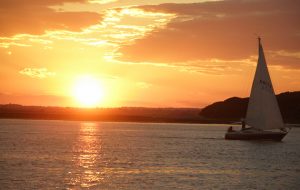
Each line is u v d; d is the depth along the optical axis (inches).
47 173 2086.6
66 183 1855.3
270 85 3855.8
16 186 1785.2
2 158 2674.7
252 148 3528.5
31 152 3083.2
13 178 1941.4
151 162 2583.7
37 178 1952.5
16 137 4854.8
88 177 2000.5
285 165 2522.1
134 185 1833.2
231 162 2630.4
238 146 3700.8
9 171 2128.4
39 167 2283.5
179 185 1839.3
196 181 1929.1
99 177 2006.6
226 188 1795.0
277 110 3858.3
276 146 3703.3
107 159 2719.0
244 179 1996.8
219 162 2623.0
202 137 5369.1
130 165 2429.9
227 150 3373.5
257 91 3892.7
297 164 2573.8
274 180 1982.0
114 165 2421.3
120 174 2096.5
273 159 2815.0
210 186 1827.0
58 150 3275.1
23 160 2586.1
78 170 2204.7
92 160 2650.1
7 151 3127.5
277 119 3855.8
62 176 2012.8
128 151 3280.0
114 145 3880.4
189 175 2087.8
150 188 1779.0
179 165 2453.2
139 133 6525.6
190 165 2460.6
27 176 1993.1
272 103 3853.3
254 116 3917.3
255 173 2181.3
